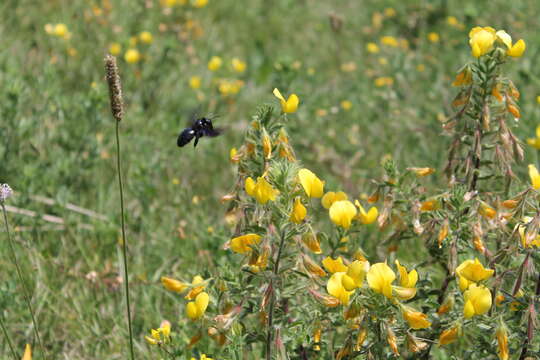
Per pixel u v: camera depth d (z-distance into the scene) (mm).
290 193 4633
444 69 13273
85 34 13430
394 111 11469
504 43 5398
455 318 5090
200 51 13750
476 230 5371
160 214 9047
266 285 4863
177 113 11336
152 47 13062
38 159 9320
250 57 13922
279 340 4844
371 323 4820
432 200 5535
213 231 7961
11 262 7723
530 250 4867
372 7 16625
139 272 7891
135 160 9414
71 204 8789
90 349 6895
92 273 7680
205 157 10336
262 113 5227
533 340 5125
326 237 5703
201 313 5004
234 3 16328
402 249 7910
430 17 15578
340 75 13484
